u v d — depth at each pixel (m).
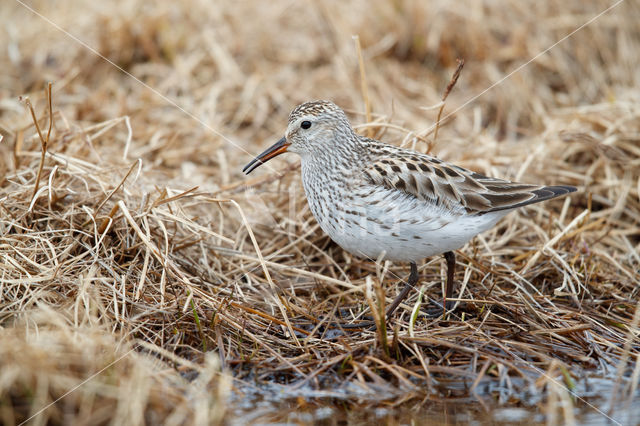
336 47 17.84
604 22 18.20
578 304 11.02
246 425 8.76
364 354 9.90
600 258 12.34
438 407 9.16
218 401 8.94
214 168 14.62
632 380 9.58
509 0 18.39
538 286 11.80
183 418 8.66
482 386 9.43
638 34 18.20
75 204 11.68
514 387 9.42
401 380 9.44
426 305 11.26
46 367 8.88
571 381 9.37
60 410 8.75
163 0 18.31
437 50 17.91
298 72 17.44
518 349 10.11
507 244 12.81
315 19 18.22
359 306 11.18
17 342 9.07
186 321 10.23
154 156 14.70
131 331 9.76
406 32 18.05
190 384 9.25
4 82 16.81
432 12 18.17
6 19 18.22
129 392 8.77
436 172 10.38
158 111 16.11
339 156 10.72
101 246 11.18
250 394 9.23
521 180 14.03
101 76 17.19
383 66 17.69
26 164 12.88
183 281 10.48
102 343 9.28
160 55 17.73
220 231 12.46
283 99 16.67
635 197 13.90
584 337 10.38
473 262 11.57
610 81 17.73
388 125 12.64
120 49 17.44
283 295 11.33
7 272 10.30
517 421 8.90
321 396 9.27
